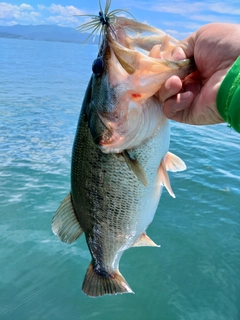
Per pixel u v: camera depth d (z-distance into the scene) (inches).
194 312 23.3
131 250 29.1
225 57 10.3
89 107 12.7
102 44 11.7
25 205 35.1
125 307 23.8
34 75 152.8
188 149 54.8
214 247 29.5
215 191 38.9
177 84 10.6
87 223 14.9
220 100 9.9
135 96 11.4
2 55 248.8
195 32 11.3
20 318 22.7
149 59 10.8
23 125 65.4
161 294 24.8
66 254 28.3
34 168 44.1
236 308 23.5
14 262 27.3
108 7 11.1
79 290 25.1
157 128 12.5
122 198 13.5
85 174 13.9
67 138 58.3
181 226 32.3
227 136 64.7
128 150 12.4
